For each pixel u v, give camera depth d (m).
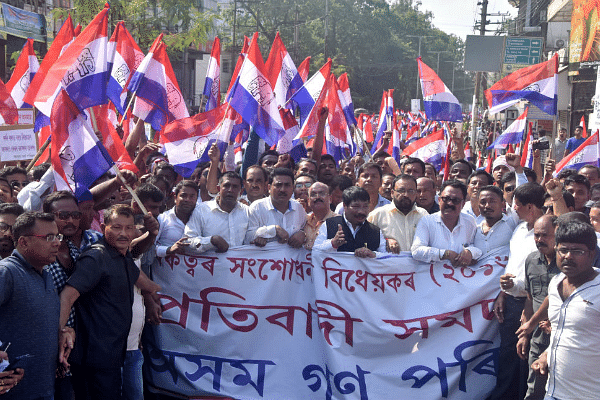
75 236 4.63
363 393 5.06
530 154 9.48
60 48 7.16
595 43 16.17
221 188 5.45
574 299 3.82
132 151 7.69
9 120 7.66
